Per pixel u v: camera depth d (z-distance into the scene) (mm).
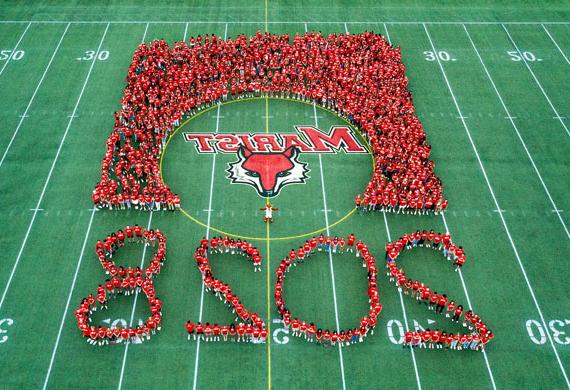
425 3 47812
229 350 24688
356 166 33281
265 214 30406
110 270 26672
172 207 30266
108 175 31266
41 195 30875
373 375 23984
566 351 25031
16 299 26094
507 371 24281
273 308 26156
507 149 34938
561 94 39219
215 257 28250
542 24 46000
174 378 23641
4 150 33281
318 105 37375
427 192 30672
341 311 26172
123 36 42812
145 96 35562
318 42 40250
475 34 44594
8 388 23031
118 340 24750
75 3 46188
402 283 26828
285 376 23844
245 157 33562
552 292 27359
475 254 28938
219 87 36875
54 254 28047
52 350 24359
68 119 35562
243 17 45219
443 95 38688
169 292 26656
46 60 40219
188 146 34156
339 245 28656
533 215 31031
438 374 24125
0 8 45156
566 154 34750
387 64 38219
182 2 46844
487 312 26406
